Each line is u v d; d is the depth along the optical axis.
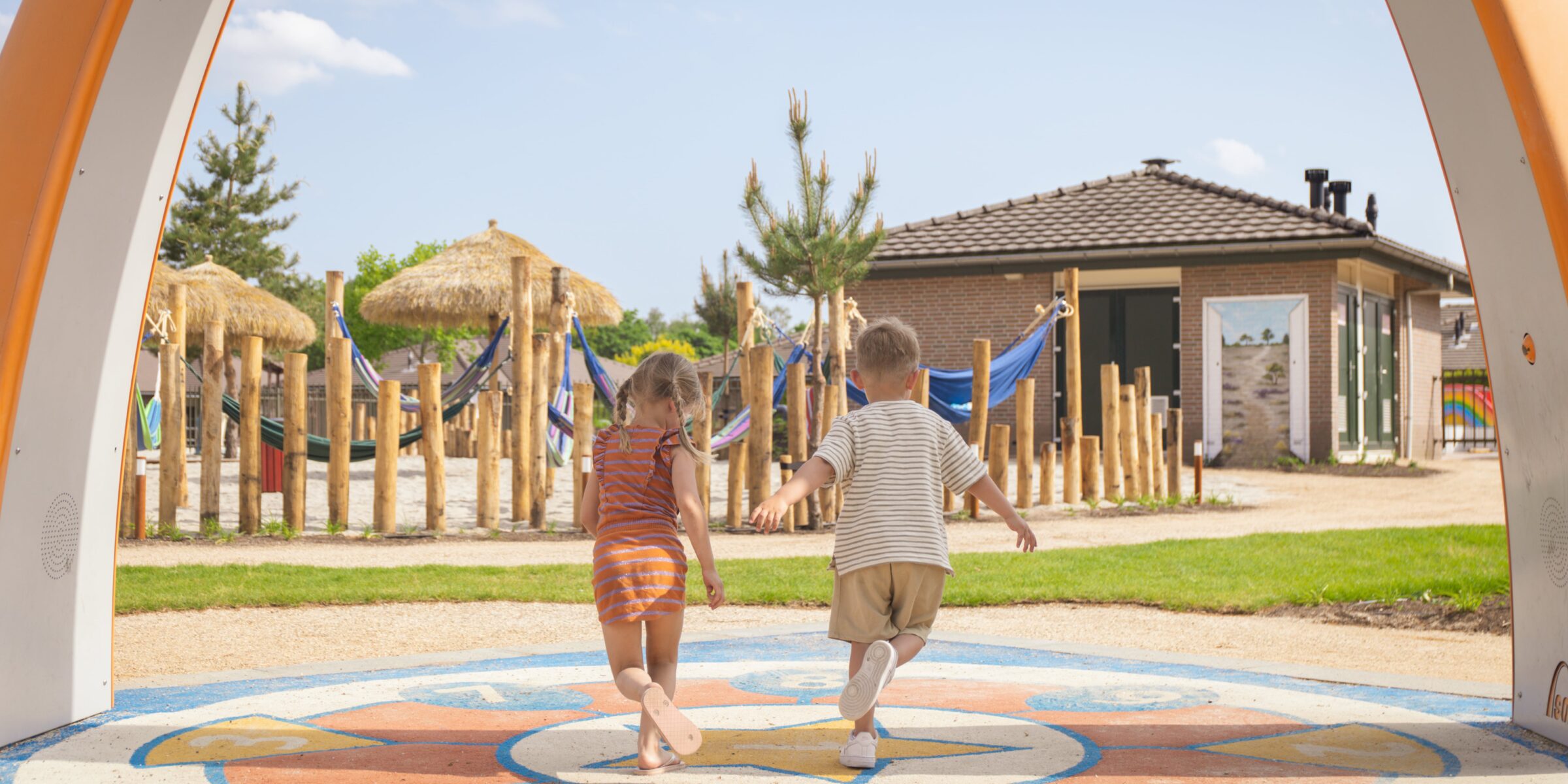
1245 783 3.76
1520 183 4.00
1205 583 9.26
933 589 4.04
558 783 3.78
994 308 24.44
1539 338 4.15
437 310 22.41
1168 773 3.89
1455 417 34.00
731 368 16.58
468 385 15.91
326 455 14.61
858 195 14.48
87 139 4.18
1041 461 16.83
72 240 4.25
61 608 4.57
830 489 14.80
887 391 4.28
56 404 4.39
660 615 3.84
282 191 50.03
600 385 17.28
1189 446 23.22
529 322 14.48
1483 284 4.40
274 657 6.64
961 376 17.02
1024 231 24.66
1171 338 23.81
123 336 4.70
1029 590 8.93
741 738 4.45
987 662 6.24
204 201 48.53
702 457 4.05
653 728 3.93
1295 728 4.59
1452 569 9.55
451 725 4.71
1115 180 26.53
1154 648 6.94
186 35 4.43
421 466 24.97
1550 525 4.27
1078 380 17.19
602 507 4.05
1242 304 22.86
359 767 4.00
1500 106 3.96
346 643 7.12
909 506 4.02
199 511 15.54
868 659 3.78
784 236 14.40
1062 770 3.93
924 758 4.10
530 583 9.57
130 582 9.33
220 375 13.24
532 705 5.13
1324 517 15.34
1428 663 6.41
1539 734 4.43
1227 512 16.27
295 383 13.28
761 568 10.53
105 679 4.90
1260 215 23.36
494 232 23.20
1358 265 23.81
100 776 3.86
